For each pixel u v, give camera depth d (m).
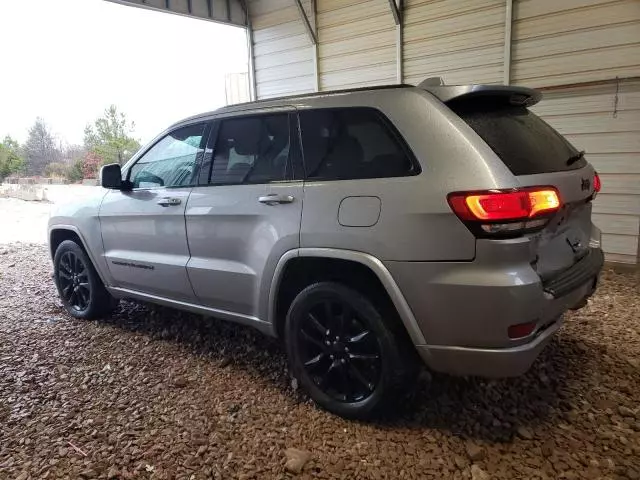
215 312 3.06
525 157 2.18
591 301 4.12
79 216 3.84
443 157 2.07
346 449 2.18
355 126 2.38
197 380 2.90
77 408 2.60
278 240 2.53
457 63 5.95
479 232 1.94
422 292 2.08
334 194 2.33
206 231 2.94
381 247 2.16
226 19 7.91
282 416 2.47
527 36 5.37
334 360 2.44
